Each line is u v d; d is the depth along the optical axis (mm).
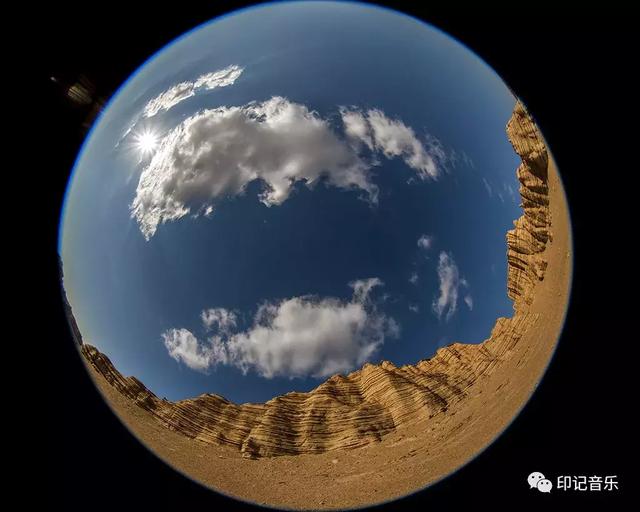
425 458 19641
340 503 17812
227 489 19188
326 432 24125
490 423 19891
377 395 26594
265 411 26203
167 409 25406
